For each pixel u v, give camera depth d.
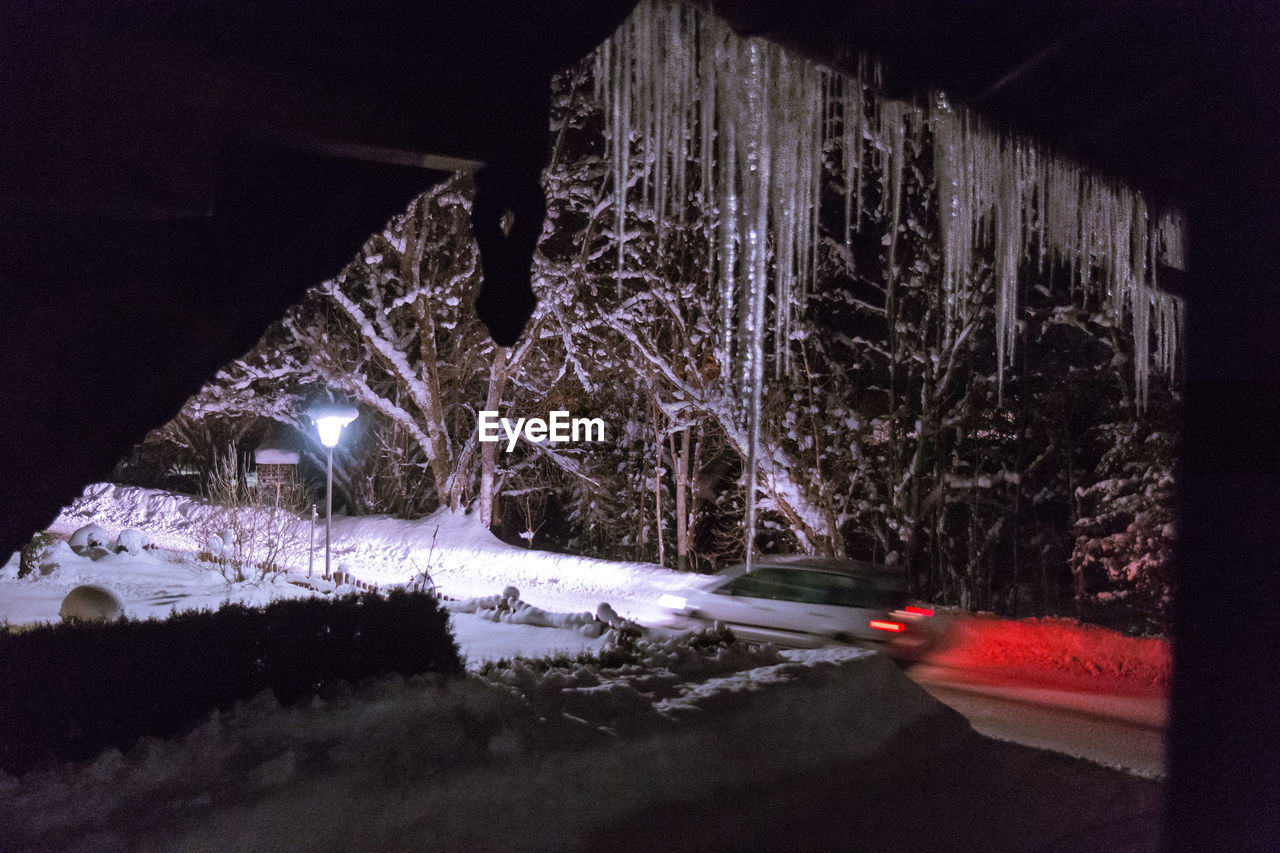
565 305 27.59
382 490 37.09
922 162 22.31
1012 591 26.94
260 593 16.33
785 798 6.38
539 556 25.25
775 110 8.14
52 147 5.03
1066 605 26.44
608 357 28.55
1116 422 24.25
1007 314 9.89
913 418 25.95
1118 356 23.05
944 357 24.61
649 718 6.67
